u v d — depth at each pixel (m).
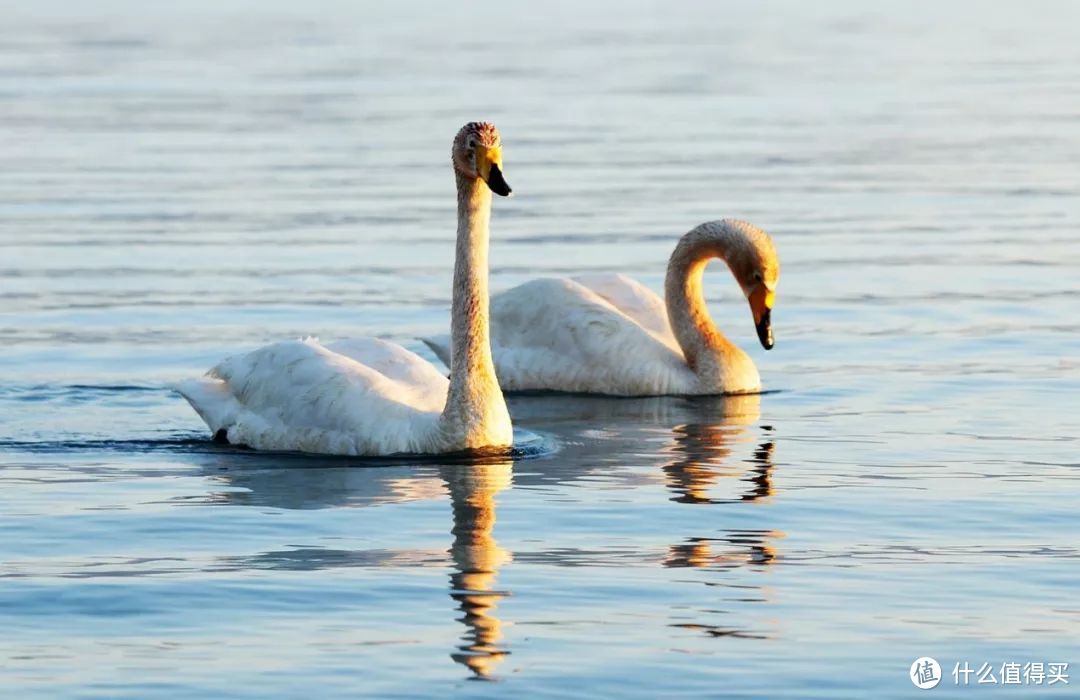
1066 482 14.14
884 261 25.67
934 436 15.96
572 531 12.76
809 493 13.90
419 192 31.98
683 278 18.94
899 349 20.08
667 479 14.41
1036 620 10.75
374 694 9.59
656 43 61.44
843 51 58.62
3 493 13.88
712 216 29.56
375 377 15.49
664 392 18.53
